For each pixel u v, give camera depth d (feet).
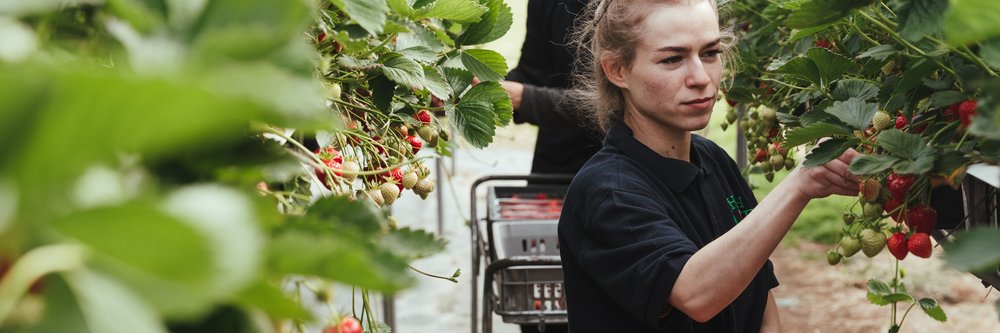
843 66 6.22
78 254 1.52
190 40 1.89
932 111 5.47
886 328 14.65
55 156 1.45
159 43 1.87
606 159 6.51
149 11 1.90
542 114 11.16
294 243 1.96
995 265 2.45
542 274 10.32
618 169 6.34
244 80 1.43
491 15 5.67
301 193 3.93
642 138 6.67
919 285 15.96
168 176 2.04
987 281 6.22
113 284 1.52
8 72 1.37
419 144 6.00
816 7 4.24
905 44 5.10
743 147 12.99
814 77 6.31
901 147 4.47
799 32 5.37
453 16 5.00
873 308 15.35
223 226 1.47
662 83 6.28
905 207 5.12
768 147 8.84
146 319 1.50
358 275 2.01
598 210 6.12
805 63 6.25
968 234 2.52
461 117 5.77
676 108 6.31
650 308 5.73
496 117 5.83
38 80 1.36
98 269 1.53
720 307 5.60
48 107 1.39
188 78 1.37
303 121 1.71
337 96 4.95
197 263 1.41
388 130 5.74
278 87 1.51
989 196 6.56
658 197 6.36
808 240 18.75
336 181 4.42
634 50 6.35
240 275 1.44
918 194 5.06
